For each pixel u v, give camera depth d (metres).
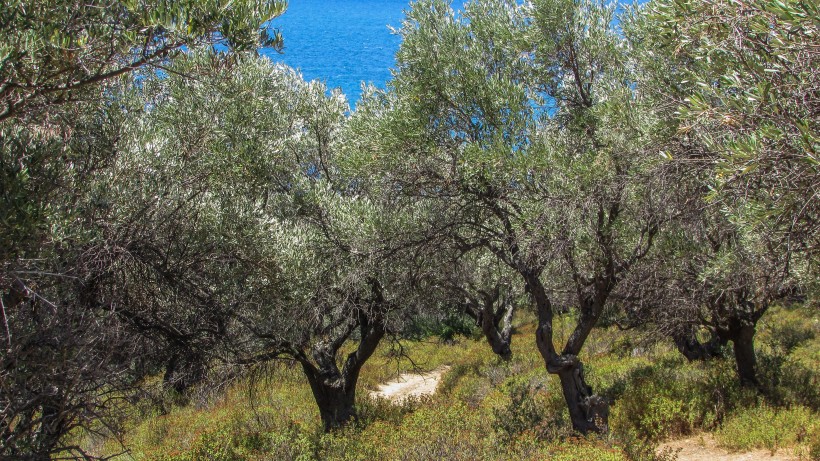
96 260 6.26
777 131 3.50
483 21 8.94
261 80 10.69
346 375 12.77
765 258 6.06
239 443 11.33
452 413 10.95
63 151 5.57
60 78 4.41
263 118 10.46
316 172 12.79
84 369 5.16
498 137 7.82
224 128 9.66
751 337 12.15
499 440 8.70
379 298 11.38
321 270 10.18
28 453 4.80
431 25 8.83
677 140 5.96
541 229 7.87
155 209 7.35
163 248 7.53
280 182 11.23
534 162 7.63
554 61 8.75
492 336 10.59
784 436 9.27
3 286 4.57
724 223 7.64
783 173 3.90
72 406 5.21
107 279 6.75
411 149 8.67
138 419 12.05
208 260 7.98
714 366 13.76
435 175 8.82
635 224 8.44
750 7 3.78
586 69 8.73
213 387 10.23
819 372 12.82
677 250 9.37
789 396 11.09
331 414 12.62
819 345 16.48
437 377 20.77
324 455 9.71
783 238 4.43
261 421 13.41
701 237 8.23
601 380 14.45
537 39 8.55
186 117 9.33
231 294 8.30
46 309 5.22
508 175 7.84
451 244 9.20
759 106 3.85
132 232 7.10
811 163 3.51
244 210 8.80
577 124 8.70
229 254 8.30
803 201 3.82
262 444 11.03
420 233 9.38
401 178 8.99
